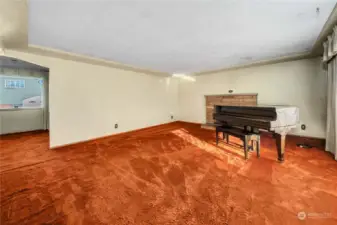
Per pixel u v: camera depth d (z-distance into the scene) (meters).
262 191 1.74
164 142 3.76
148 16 1.78
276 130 2.36
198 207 1.50
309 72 3.64
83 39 2.46
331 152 2.83
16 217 1.39
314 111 3.63
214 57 3.60
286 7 1.63
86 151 3.17
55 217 1.39
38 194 1.74
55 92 3.40
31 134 4.77
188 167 2.38
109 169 2.35
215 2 1.53
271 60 3.82
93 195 1.71
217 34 2.33
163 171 2.27
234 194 1.70
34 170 2.34
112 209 1.49
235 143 3.46
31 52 2.99
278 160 2.54
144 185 1.91
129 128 5.02
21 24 1.91
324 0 1.51
